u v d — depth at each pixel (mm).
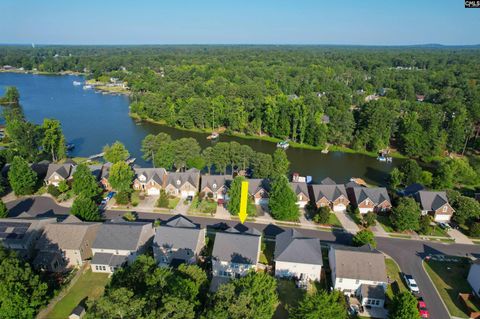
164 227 62500
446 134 128500
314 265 57438
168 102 167000
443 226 77000
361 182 102812
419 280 59688
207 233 72375
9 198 86188
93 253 60656
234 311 39656
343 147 139750
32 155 108062
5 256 49844
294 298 54125
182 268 50750
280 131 146375
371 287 53781
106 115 177750
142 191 90312
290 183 86125
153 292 42469
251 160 98812
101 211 80312
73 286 55750
